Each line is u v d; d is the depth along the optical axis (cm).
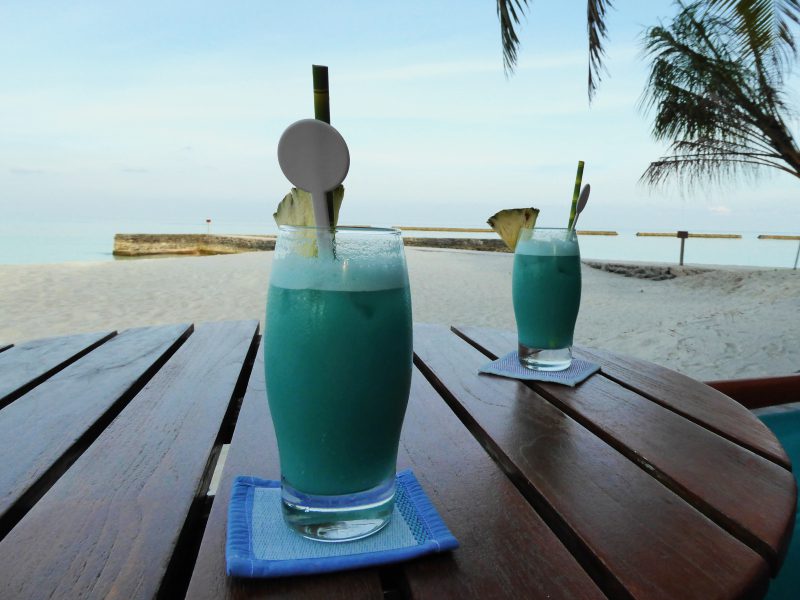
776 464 71
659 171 848
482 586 47
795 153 652
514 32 503
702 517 58
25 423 79
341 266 53
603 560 50
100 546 51
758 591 49
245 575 46
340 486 52
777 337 549
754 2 526
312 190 54
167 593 48
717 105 682
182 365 110
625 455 75
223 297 915
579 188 108
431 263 1658
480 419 85
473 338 138
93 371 105
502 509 60
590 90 566
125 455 70
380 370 53
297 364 52
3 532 56
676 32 655
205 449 72
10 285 1002
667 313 795
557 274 106
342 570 48
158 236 2766
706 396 97
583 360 120
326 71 52
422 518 56
